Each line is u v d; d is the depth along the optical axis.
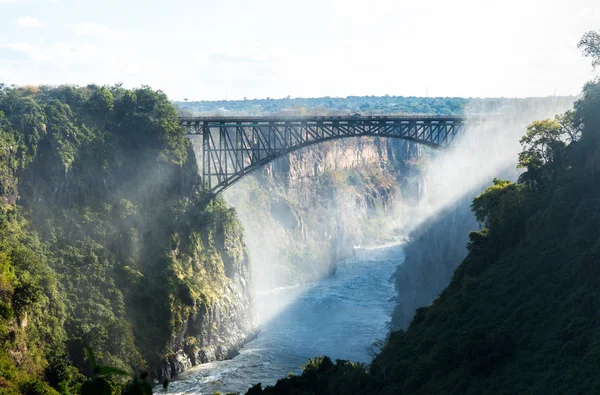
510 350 42.03
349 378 52.88
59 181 80.94
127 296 80.62
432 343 50.66
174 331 82.75
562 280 44.91
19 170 77.19
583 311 40.22
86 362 69.06
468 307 52.28
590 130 57.88
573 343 37.50
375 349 84.81
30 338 64.62
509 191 63.94
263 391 57.78
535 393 35.62
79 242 80.25
